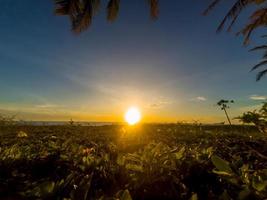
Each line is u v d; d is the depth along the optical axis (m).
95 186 2.32
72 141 6.05
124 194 1.54
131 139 6.52
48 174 2.99
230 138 6.38
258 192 1.54
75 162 3.17
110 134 8.79
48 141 5.90
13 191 2.41
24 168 3.24
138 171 2.38
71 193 1.83
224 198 1.64
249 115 1.89
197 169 2.48
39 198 2.02
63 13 8.27
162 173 2.31
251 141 4.36
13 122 10.65
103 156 3.33
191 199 1.58
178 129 10.11
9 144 5.66
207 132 8.46
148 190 2.13
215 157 1.95
